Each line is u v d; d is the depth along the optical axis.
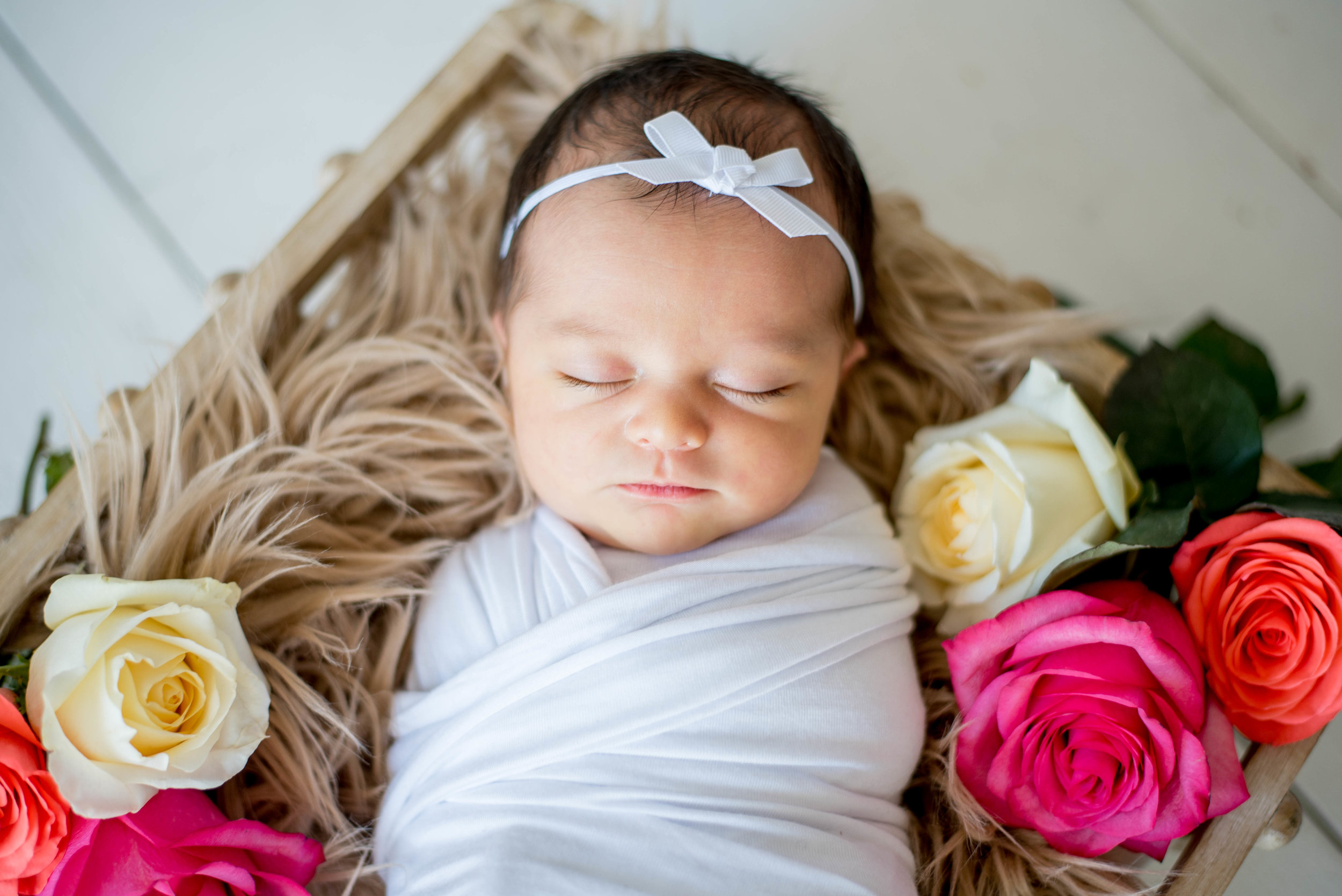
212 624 0.75
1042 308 1.20
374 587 0.98
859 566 0.96
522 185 0.99
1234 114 1.46
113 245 1.34
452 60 1.19
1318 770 1.15
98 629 0.72
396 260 1.15
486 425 1.13
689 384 0.86
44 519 0.88
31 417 1.27
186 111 1.40
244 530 0.91
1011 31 1.47
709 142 0.90
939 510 1.00
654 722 0.84
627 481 0.89
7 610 0.84
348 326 1.12
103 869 0.71
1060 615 0.81
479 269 1.17
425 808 0.87
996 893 0.91
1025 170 1.46
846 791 0.87
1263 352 1.16
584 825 0.82
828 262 0.92
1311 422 1.33
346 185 1.12
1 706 0.69
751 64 1.18
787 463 0.91
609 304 0.85
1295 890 1.09
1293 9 1.46
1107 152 1.46
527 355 0.92
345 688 0.96
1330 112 1.45
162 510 0.89
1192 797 0.77
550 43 1.24
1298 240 1.42
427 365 1.11
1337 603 0.77
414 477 1.07
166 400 0.94
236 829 0.75
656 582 0.88
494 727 0.85
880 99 1.47
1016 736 0.81
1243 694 0.81
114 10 1.40
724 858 0.81
